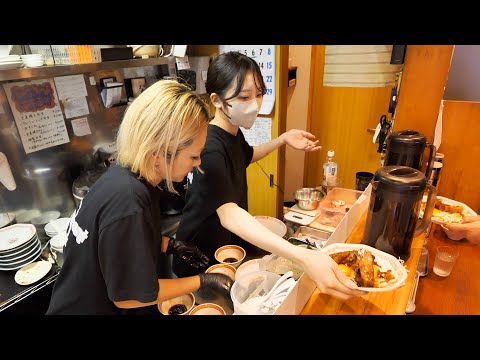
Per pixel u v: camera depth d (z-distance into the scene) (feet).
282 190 8.01
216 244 4.50
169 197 6.19
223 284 3.35
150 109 2.53
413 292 3.44
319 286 2.54
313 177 9.96
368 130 8.46
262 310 2.67
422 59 3.83
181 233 4.32
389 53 7.45
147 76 6.95
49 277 4.50
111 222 2.59
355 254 2.86
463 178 5.22
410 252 3.20
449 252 4.03
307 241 4.73
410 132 3.99
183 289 3.28
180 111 2.51
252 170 7.75
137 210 2.63
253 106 3.81
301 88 8.80
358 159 8.96
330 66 8.30
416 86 3.98
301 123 9.20
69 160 5.89
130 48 5.91
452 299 3.50
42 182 5.57
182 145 2.61
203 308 3.18
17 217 5.34
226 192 3.75
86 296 3.06
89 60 5.17
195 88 7.45
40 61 4.70
